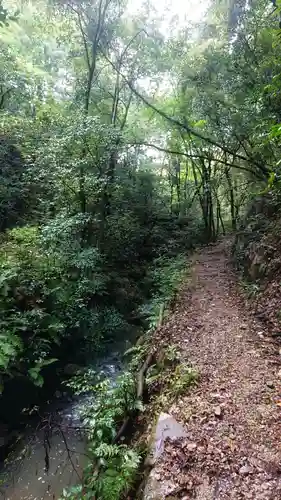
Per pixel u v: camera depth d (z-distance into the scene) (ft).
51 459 17.15
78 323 26.63
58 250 28.30
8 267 23.40
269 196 31.91
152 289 37.04
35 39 45.68
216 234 59.93
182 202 62.80
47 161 30.96
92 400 18.76
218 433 10.82
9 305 21.94
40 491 15.47
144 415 14.16
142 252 48.03
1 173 33.24
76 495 11.94
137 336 29.84
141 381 16.44
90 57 41.22
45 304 24.38
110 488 10.51
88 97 37.29
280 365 14.71
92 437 14.25
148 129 52.54
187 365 15.44
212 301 25.55
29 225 30.63
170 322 22.07
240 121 30.86
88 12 37.04
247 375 14.16
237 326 19.85
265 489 8.63
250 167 32.96
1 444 18.52
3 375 19.99
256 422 11.18
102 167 33.86
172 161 64.03
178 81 44.75
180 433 11.01
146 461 10.50
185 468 9.62
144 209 53.21
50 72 50.06
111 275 36.83
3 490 15.88
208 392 13.14
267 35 29.12
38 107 40.78
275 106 26.45
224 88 33.63
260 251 26.96
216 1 38.55
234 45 33.65
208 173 52.39
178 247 50.70
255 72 30.45
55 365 25.05
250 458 9.69
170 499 8.68
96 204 35.86
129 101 45.70
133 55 42.75
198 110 36.42
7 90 37.73
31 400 21.68
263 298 21.91
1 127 32.99
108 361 27.25
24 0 39.75
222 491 8.73
